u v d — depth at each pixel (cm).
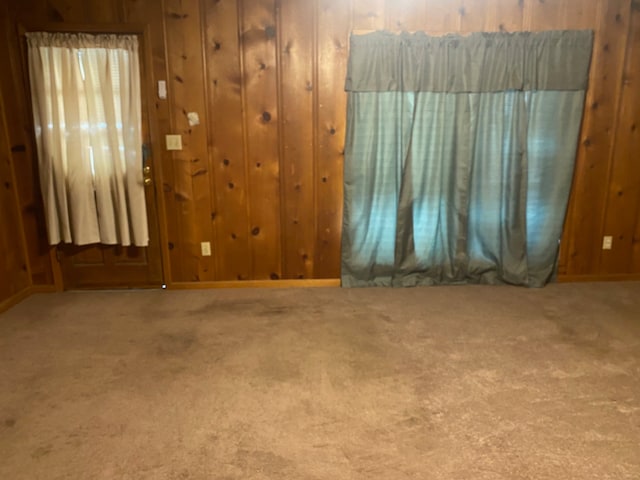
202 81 345
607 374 245
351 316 323
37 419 210
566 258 391
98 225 359
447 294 364
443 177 364
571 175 366
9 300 343
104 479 174
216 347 279
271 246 381
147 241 364
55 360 264
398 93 347
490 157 359
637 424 204
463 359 262
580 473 176
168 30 335
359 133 353
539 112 354
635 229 388
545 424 205
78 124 338
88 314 330
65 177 346
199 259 379
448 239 377
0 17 325
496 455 186
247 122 355
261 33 339
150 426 205
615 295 361
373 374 247
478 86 346
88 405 221
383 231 374
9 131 343
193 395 228
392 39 338
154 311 335
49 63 328
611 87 358
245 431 201
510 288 376
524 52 342
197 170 362
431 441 194
